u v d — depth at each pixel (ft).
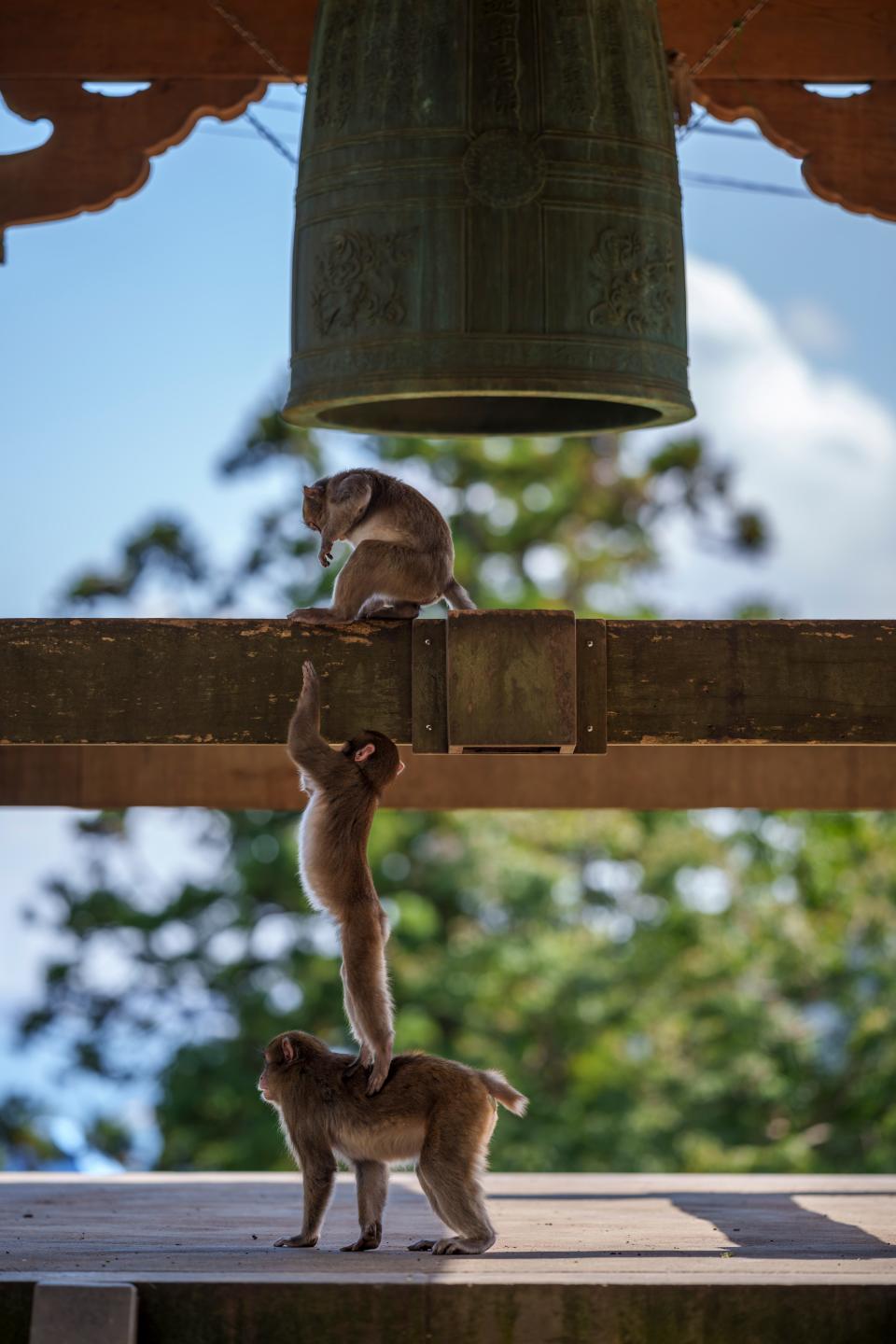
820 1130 84.02
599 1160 81.97
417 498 29.55
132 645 28.09
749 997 86.79
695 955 88.99
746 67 38.81
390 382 27.07
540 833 92.79
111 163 39.01
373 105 27.84
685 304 28.89
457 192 27.30
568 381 27.04
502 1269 24.21
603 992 87.10
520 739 27.78
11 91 39.19
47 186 39.04
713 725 28.14
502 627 27.89
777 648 28.30
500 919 92.12
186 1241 29.37
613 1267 24.56
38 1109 96.94
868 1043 83.30
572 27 27.96
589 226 27.50
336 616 28.48
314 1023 89.61
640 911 94.27
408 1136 26.76
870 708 28.27
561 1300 22.88
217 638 28.09
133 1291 22.58
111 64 39.06
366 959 26.53
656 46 29.07
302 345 28.25
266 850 92.68
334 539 28.91
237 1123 87.45
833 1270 24.39
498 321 27.07
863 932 87.15
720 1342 22.91
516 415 31.19
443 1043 85.61
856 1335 22.98
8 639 28.09
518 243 27.20
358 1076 27.14
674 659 28.25
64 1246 28.27
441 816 92.22
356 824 26.91
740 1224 33.50
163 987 94.73
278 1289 22.80
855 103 39.17
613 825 92.63
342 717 28.02
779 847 89.56
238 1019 90.99
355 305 27.53
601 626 28.22
